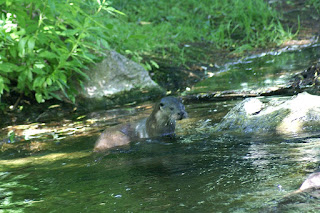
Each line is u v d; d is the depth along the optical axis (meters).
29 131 7.03
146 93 9.09
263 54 11.09
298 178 3.57
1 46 7.58
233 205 3.22
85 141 6.16
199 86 9.02
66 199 3.82
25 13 7.59
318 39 11.50
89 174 4.56
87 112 8.19
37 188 4.25
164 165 4.55
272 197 3.26
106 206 3.53
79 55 8.02
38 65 7.74
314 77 7.79
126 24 11.88
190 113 6.97
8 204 3.84
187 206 3.32
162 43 11.62
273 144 4.72
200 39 12.45
